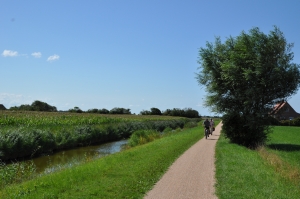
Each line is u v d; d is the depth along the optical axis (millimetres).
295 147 24672
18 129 24859
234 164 13414
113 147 30812
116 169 12023
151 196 8383
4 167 15750
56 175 11203
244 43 23953
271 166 13008
